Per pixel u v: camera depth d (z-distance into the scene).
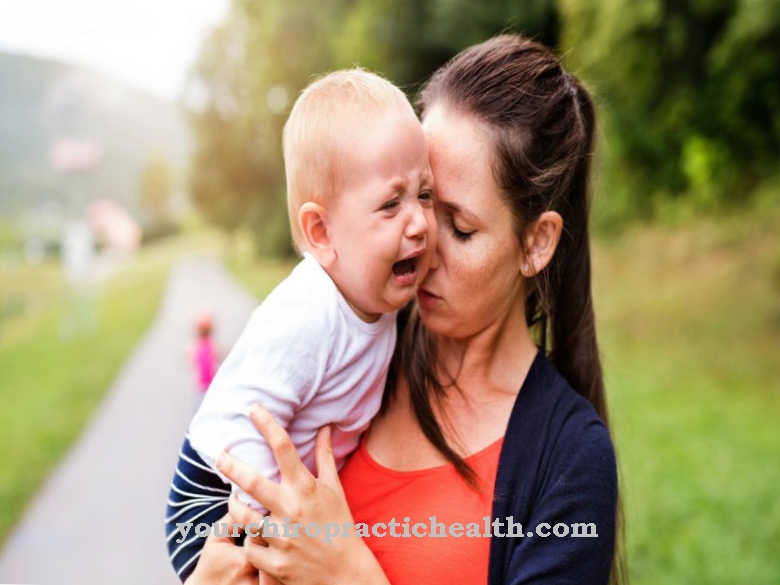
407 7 14.91
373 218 1.26
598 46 10.29
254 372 1.25
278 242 31.62
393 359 1.50
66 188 37.94
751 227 9.48
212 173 38.16
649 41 10.12
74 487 6.11
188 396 8.88
